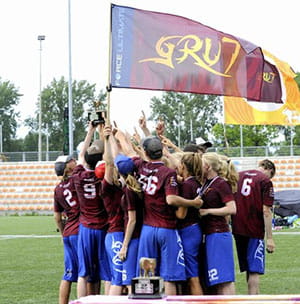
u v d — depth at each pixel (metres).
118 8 9.97
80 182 8.94
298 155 41.44
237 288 11.71
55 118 101.00
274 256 16.19
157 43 10.05
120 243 8.50
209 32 10.26
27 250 18.70
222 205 8.21
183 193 8.14
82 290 8.94
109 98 9.66
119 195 8.55
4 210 45.38
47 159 46.50
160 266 7.97
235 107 12.55
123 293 8.79
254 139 69.50
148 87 9.98
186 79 10.12
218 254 8.20
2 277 13.48
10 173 45.72
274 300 5.93
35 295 11.30
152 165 8.00
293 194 27.56
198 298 6.04
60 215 9.73
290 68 11.63
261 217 9.20
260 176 9.19
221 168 8.26
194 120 87.62
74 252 9.41
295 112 12.02
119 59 9.90
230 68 10.32
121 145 8.93
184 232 8.19
